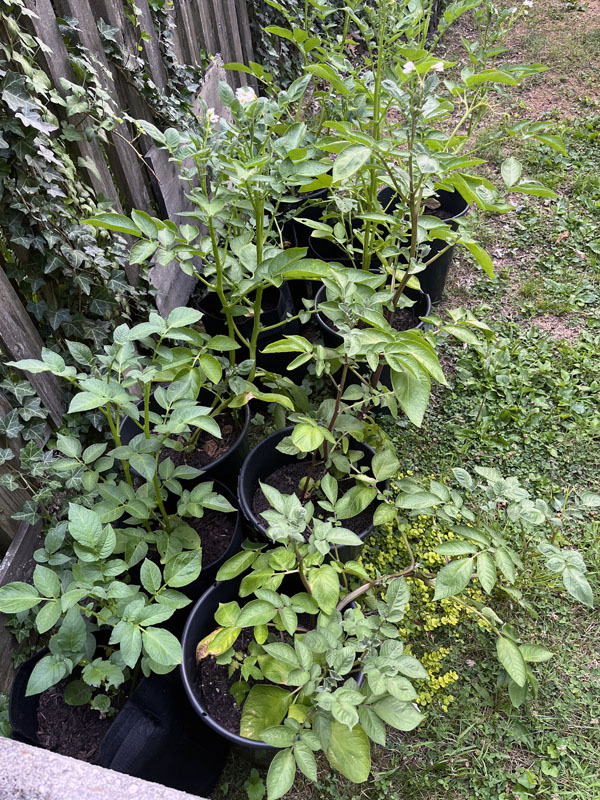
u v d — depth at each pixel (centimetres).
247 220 229
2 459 173
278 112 193
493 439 258
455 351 295
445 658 195
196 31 310
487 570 159
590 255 343
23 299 199
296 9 390
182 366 190
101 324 224
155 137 180
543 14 590
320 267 168
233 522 200
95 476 160
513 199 388
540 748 175
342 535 152
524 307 315
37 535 187
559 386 276
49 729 153
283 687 166
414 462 252
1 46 167
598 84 485
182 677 153
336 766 131
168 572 139
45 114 186
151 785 100
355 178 233
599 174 395
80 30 206
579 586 159
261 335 262
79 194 208
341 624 148
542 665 193
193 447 215
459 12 233
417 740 178
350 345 153
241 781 171
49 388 203
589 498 185
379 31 208
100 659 134
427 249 190
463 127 454
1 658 165
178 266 293
